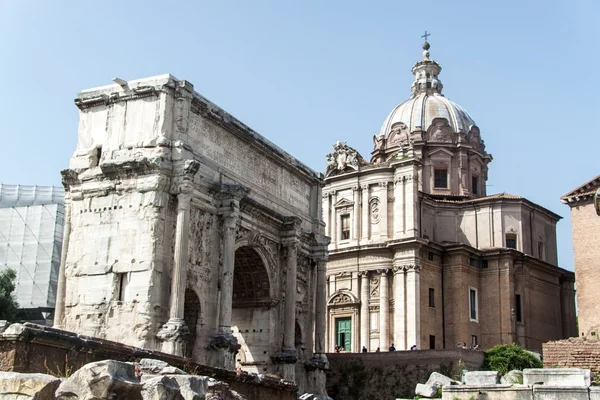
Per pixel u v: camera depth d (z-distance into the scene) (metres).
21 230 101.94
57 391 15.50
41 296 97.94
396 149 90.94
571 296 89.88
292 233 57.47
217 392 20.55
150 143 46.88
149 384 15.71
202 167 49.50
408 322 74.44
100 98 49.09
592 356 44.12
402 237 77.38
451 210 85.75
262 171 57.44
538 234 87.50
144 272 44.97
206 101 50.47
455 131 91.00
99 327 45.25
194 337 47.78
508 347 61.56
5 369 21.86
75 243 47.69
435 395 29.44
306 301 61.69
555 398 23.52
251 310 56.94
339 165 84.31
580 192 58.34
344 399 62.75
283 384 30.84
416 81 98.00
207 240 49.44
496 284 80.69
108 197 47.47
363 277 78.62
